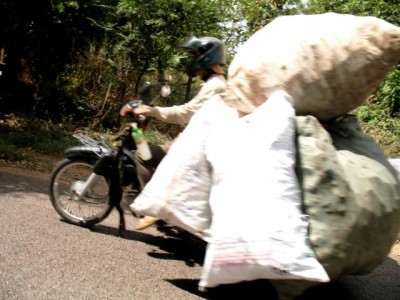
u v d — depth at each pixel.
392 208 2.85
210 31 9.94
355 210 2.74
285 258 2.61
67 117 10.26
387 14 9.62
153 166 3.98
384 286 3.72
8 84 10.59
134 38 9.90
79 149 4.21
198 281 3.47
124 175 4.07
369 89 3.08
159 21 9.45
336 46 2.96
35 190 5.43
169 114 3.82
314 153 2.82
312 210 2.77
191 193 3.25
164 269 3.61
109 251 3.80
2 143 7.53
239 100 3.15
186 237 4.38
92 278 3.26
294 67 2.98
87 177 4.59
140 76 10.34
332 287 3.60
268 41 3.11
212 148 3.04
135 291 3.16
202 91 3.84
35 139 8.30
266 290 3.41
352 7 10.05
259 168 2.78
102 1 9.95
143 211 3.35
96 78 10.42
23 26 9.80
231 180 2.83
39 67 10.57
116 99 10.41
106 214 4.22
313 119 2.95
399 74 9.63
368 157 3.01
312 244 2.73
